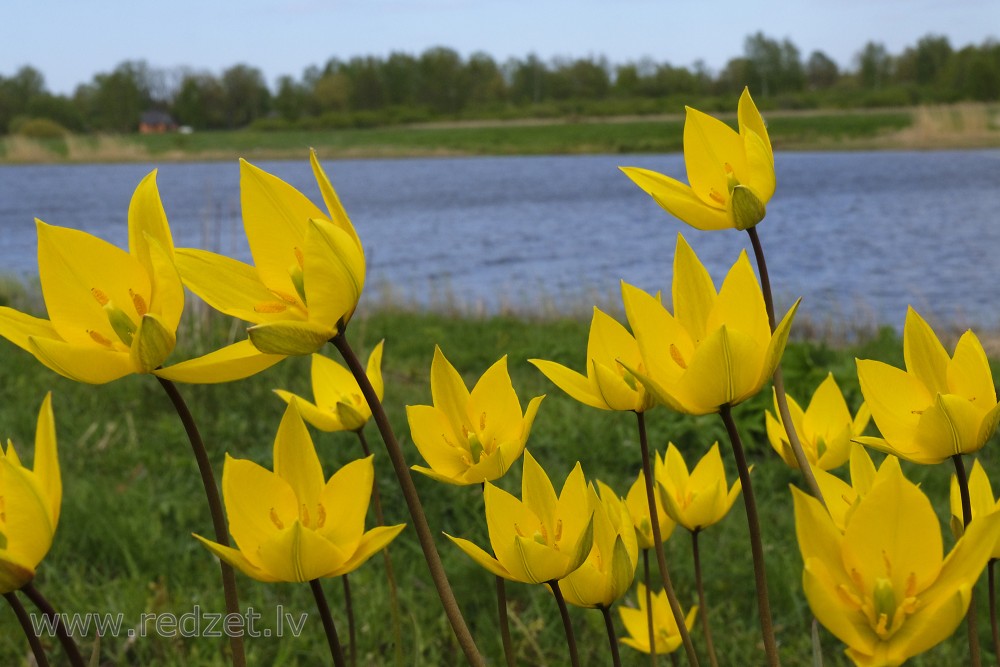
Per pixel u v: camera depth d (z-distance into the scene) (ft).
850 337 30.12
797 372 18.54
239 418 17.89
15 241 73.56
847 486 4.64
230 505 3.66
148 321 3.19
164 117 411.13
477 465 4.82
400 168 190.80
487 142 262.67
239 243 49.98
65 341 3.54
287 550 3.38
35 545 3.34
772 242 62.49
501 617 4.93
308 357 21.67
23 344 3.45
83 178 171.63
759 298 3.75
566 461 16.21
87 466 15.80
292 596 11.56
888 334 27.89
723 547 12.70
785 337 3.46
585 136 264.11
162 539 13.05
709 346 3.43
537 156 233.96
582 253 61.36
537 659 10.21
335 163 223.10
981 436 3.83
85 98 402.52
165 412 18.65
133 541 12.78
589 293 39.32
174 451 16.56
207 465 3.62
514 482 14.80
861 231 66.85
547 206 100.27
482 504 13.92
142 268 3.59
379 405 3.40
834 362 21.95
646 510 5.92
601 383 4.69
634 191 119.44
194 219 71.97
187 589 11.73
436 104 390.83
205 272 3.62
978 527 3.12
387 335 28.17
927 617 3.10
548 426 17.56
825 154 192.34
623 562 4.08
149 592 11.77
